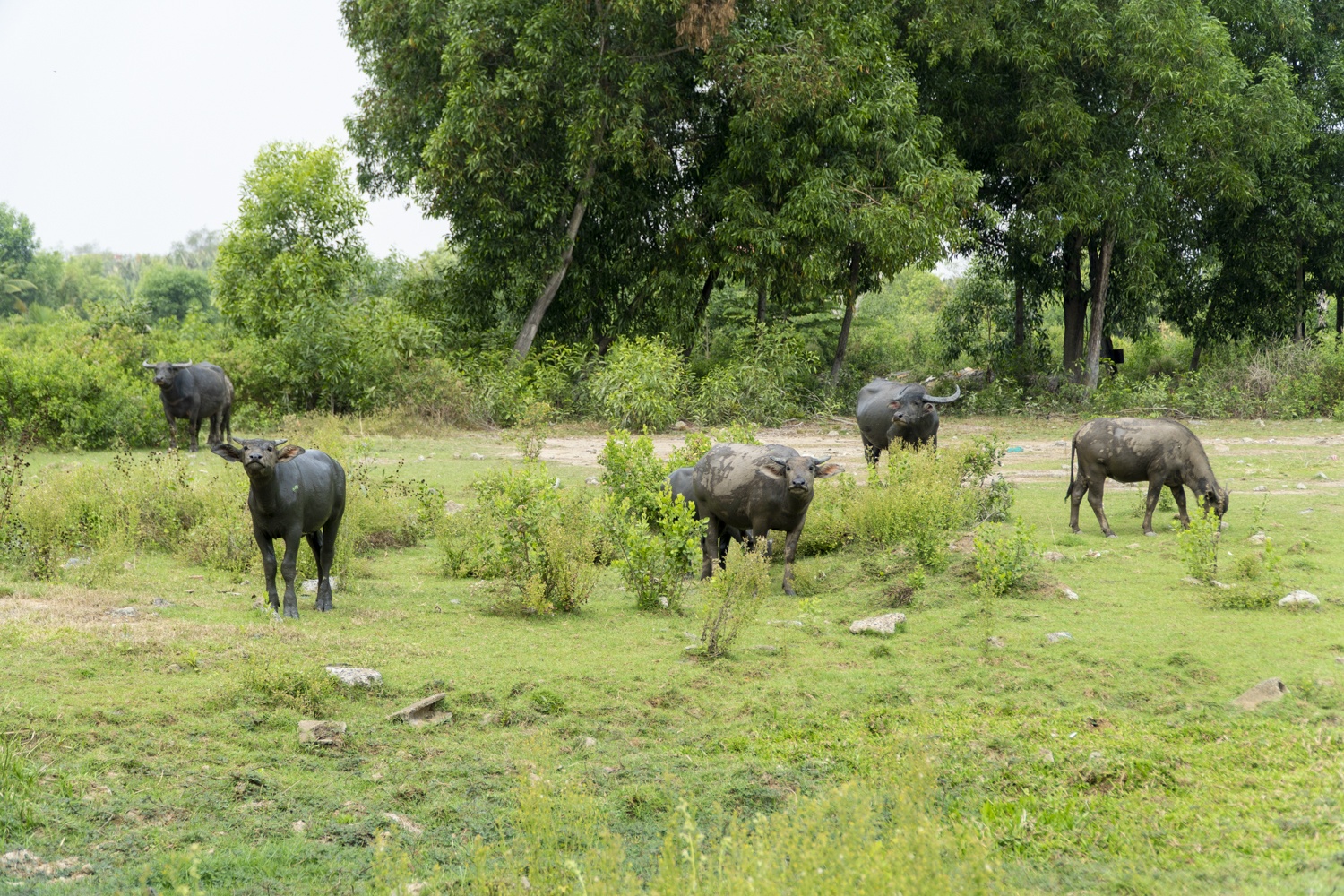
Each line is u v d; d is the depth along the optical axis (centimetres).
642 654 853
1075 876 480
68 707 646
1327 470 1738
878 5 2869
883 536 1180
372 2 2772
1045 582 1016
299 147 3170
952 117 3111
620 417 2625
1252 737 662
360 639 845
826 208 2731
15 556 1057
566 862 462
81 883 464
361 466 1570
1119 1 2823
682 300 3170
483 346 2945
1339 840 478
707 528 1149
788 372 2903
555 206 2745
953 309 4403
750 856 424
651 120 2806
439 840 537
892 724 721
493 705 732
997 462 1472
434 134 2673
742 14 2758
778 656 857
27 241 7762
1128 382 3166
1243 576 1018
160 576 1072
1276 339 3362
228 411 2172
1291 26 3184
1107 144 2973
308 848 516
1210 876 458
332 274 3138
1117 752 649
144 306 3266
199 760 608
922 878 392
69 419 2100
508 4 2631
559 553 1006
